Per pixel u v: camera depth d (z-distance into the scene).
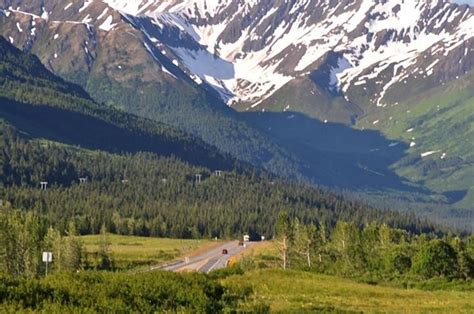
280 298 120.62
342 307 114.69
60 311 69.56
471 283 169.38
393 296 138.88
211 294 103.06
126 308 75.69
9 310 68.06
